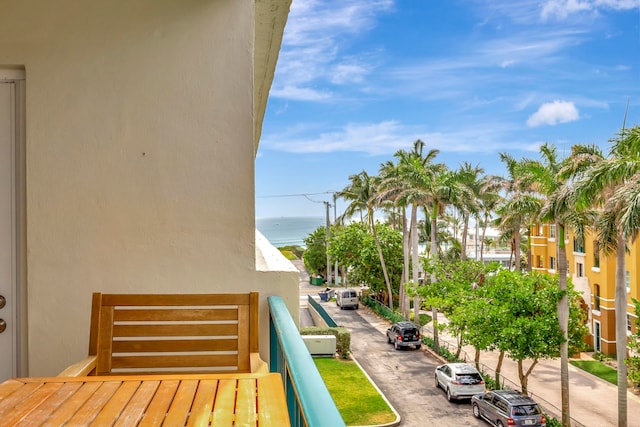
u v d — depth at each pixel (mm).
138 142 3354
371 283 44719
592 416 20609
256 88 6375
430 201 36969
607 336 29531
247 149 3408
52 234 3312
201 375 1936
